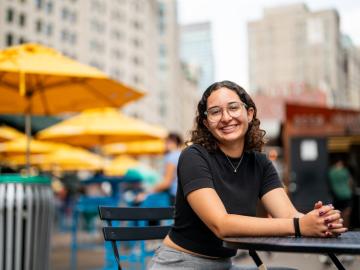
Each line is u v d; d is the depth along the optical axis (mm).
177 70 106375
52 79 6562
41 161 17531
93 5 80312
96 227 16672
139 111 87625
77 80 6543
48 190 5023
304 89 24750
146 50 92875
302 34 112688
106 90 6898
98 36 81250
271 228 2039
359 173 16406
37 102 7434
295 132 13883
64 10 75312
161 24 103438
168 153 6973
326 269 6949
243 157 2471
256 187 2475
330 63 108188
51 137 11375
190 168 2305
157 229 2795
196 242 2318
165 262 2369
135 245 7656
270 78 115250
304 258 8164
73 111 7746
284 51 114438
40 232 4828
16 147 13750
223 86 2488
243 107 2465
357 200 12570
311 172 13656
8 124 15141
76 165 19156
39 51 5812
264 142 2582
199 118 2520
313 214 2006
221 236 2123
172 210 2910
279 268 2424
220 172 2377
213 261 2334
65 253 10320
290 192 13641
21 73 5215
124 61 86938
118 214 2734
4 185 4637
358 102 102625
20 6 67625
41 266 4859
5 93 7086
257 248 1819
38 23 70688
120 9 86250
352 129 13828
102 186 12094
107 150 17203
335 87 98188
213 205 2184
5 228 4582
